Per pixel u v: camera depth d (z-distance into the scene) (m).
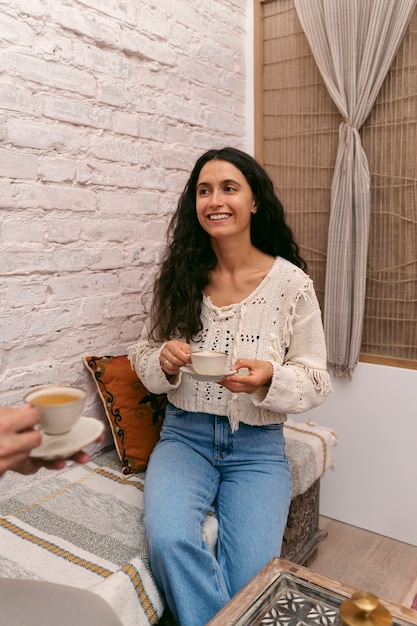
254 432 1.50
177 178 2.02
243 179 1.53
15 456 0.71
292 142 2.20
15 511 1.45
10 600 0.84
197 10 2.01
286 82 2.19
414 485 2.01
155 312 1.68
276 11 2.18
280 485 1.44
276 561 1.06
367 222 1.96
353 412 2.11
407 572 1.86
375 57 1.87
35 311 1.56
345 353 2.07
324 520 2.22
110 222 1.77
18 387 1.54
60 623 0.80
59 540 1.31
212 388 1.50
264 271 1.57
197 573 1.20
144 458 1.68
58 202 1.59
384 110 1.95
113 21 1.69
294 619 0.92
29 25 1.46
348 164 1.96
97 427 0.82
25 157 1.49
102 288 1.77
